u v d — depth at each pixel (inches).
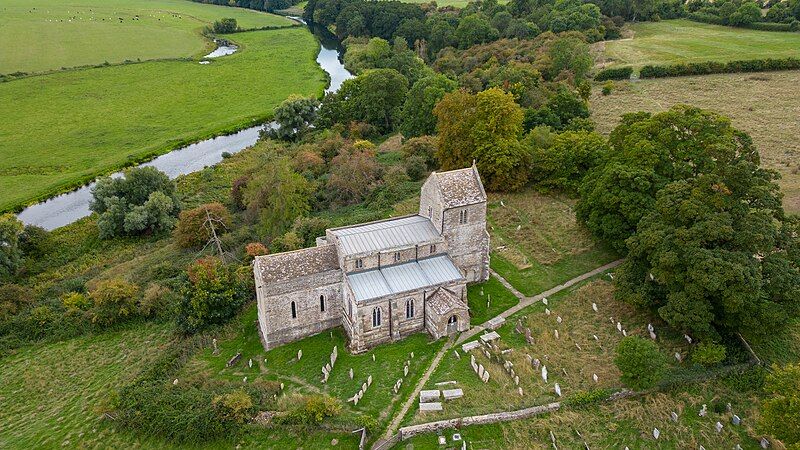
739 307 2437.3
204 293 3063.5
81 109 7234.3
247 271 3417.8
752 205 2768.2
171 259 4074.8
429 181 3085.6
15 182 5349.4
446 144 4466.0
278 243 3678.6
